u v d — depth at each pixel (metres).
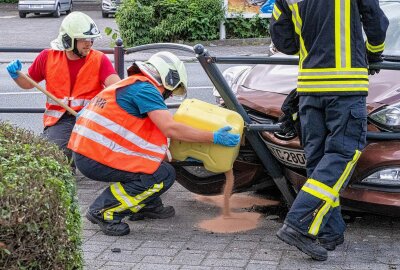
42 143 4.15
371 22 4.59
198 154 5.32
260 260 4.77
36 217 3.21
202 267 4.64
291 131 5.10
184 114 5.21
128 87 5.23
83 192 6.42
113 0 29.94
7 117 10.48
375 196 5.02
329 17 4.59
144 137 5.26
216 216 5.76
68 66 6.46
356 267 4.63
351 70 4.57
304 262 4.72
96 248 5.02
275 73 6.03
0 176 3.36
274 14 4.88
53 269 3.38
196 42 19.38
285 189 5.55
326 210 4.64
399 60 5.73
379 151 5.00
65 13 32.88
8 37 22.59
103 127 5.23
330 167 4.61
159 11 19.27
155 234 5.34
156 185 5.31
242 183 5.84
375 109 5.05
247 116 5.35
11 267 3.18
